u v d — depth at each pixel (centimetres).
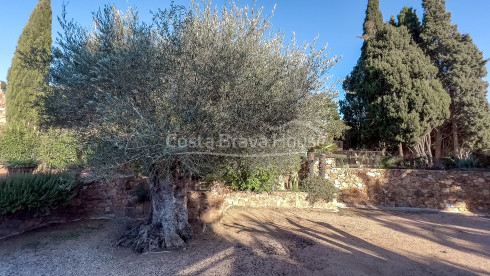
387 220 885
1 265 431
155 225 532
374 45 1641
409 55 1498
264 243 573
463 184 1112
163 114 382
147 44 408
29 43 1273
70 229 612
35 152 901
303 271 437
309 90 475
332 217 894
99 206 704
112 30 445
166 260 465
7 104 1222
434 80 1455
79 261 456
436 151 1636
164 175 470
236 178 869
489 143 1439
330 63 503
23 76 1181
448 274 452
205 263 456
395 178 1155
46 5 1351
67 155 874
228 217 798
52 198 596
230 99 420
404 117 1376
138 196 704
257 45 470
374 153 1324
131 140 372
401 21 1747
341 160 1260
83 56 409
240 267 443
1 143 895
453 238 682
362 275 432
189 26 430
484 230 775
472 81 1497
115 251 504
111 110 374
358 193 1155
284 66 479
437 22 1582
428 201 1120
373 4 1906
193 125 387
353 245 591
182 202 575
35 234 571
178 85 390
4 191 533
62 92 444
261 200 1005
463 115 1476
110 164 391
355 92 1560
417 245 610
